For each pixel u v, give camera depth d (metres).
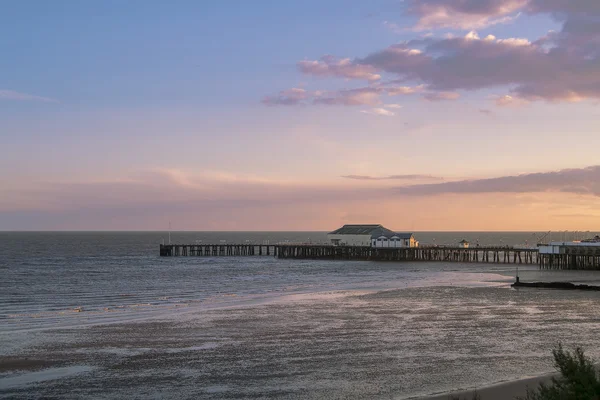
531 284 71.44
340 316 47.94
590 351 33.78
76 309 55.00
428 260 137.12
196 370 30.69
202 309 53.25
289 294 66.50
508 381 26.59
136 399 25.91
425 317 47.06
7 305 58.62
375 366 31.05
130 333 40.97
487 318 46.38
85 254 180.50
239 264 133.62
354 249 145.50
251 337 39.25
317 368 30.81
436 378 28.44
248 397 25.98
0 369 31.09
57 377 29.56
